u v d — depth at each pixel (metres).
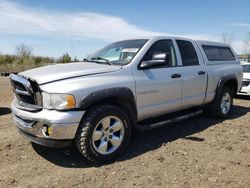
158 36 5.52
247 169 4.29
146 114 5.09
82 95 4.06
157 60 4.91
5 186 3.72
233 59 7.64
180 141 5.44
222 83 6.82
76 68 4.59
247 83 10.45
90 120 4.14
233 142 5.45
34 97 4.21
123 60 5.02
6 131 5.86
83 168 4.24
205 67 6.42
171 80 5.41
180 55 5.84
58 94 3.99
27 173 4.08
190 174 4.09
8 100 9.73
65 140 4.08
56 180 3.88
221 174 4.11
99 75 4.42
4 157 4.59
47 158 4.57
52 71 4.47
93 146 4.22
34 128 4.12
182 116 5.93
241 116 7.62
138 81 4.80
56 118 3.93
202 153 4.86
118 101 4.69
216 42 7.21
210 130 6.20
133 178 3.96
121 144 4.56
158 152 4.87
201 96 6.32
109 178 3.95
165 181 3.88
